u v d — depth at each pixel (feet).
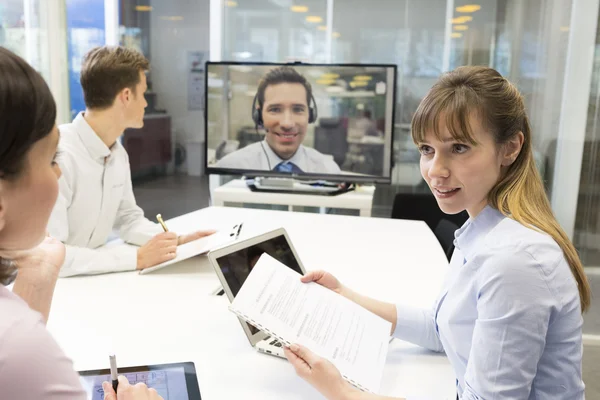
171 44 14.89
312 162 12.32
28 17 13.37
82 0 14.35
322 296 3.85
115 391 2.71
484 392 2.87
